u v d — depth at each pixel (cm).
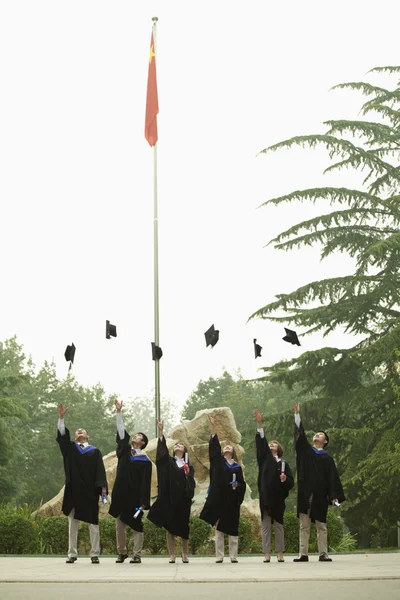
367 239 3247
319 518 1262
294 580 880
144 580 887
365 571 1005
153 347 1659
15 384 4281
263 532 1267
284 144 3222
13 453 4550
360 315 3225
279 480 1266
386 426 2991
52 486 6375
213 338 1527
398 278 3200
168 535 1284
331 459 1288
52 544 1648
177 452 1313
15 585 840
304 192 3184
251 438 3259
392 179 3434
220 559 1258
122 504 1260
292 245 3222
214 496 1262
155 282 2459
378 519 2966
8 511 1839
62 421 1245
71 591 778
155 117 2639
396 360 3005
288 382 3195
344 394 3142
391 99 3488
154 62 2680
